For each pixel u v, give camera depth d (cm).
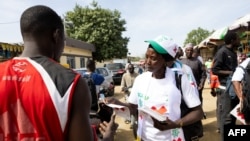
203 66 666
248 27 745
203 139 559
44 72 122
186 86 234
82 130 121
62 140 118
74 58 2453
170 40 232
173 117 230
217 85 502
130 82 711
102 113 210
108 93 1197
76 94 121
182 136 232
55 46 138
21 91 119
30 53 131
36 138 115
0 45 932
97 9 3284
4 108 118
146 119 237
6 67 126
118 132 665
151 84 239
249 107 344
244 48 789
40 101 115
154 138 232
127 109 211
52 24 133
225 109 462
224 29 790
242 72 362
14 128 118
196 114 231
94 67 553
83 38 3186
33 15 131
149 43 232
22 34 135
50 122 115
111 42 3231
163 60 233
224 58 470
